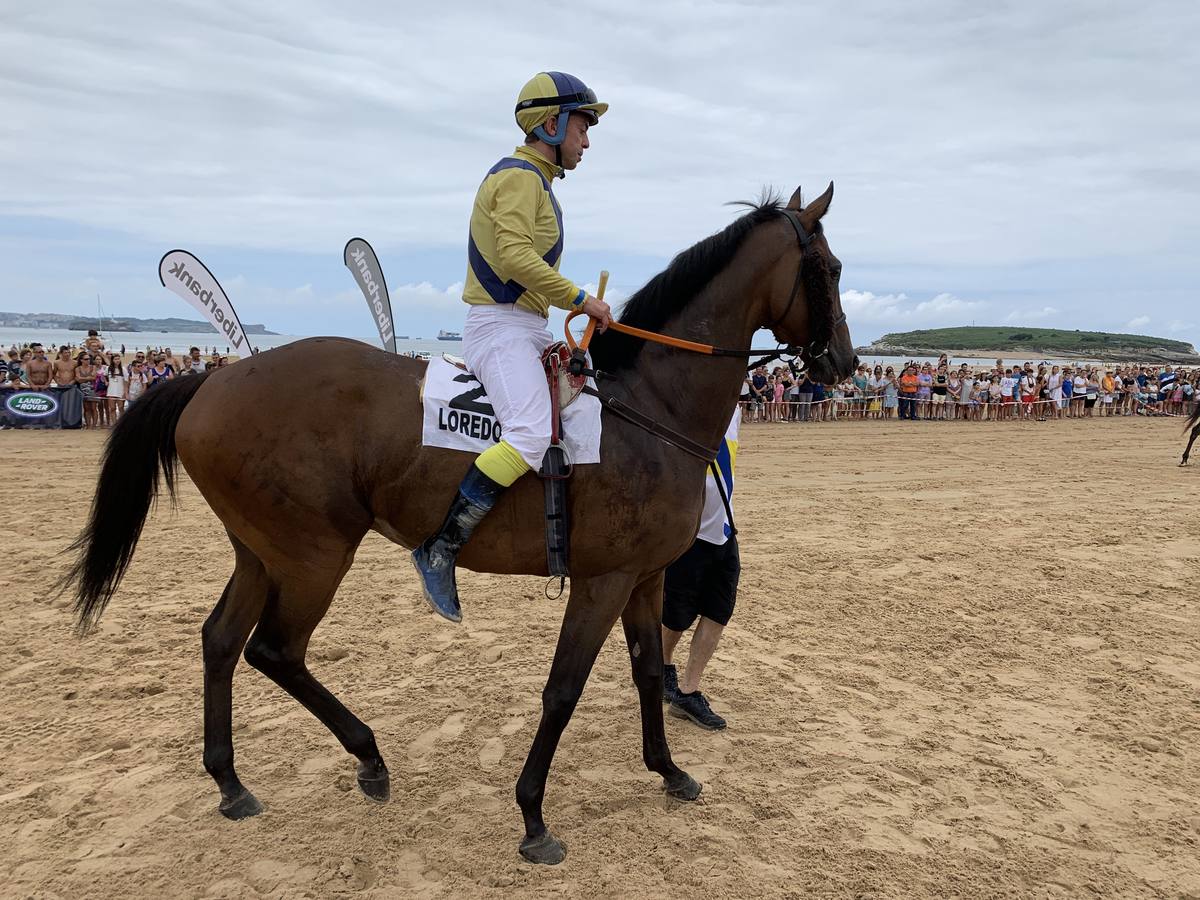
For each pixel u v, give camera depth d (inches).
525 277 116.2
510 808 132.1
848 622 224.5
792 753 151.7
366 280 303.1
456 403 120.6
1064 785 142.3
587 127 127.8
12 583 240.1
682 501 124.7
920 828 127.8
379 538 314.3
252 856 118.3
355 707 167.2
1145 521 361.4
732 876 115.0
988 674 191.0
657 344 131.0
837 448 621.0
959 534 331.6
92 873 113.2
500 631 212.7
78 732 152.7
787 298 133.0
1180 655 203.5
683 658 199.0
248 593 131.2
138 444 128.8
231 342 275.7
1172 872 119.0
